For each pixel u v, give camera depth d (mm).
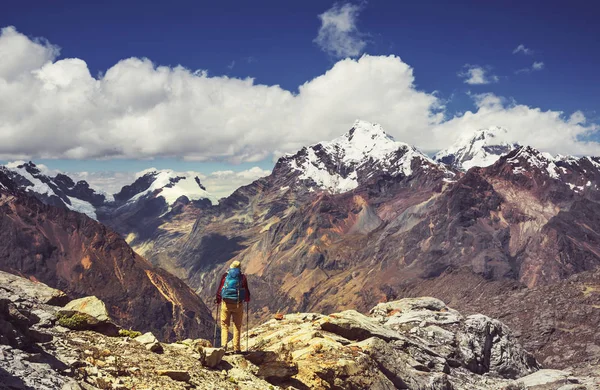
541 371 34594
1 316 12734
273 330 27625
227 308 18344
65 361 13000
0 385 10469
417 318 36500
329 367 20797
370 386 21703
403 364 26469
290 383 19125
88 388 12133
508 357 34469
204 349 16609
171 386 13898
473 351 33812
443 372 30453
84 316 16188
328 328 28406
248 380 16672
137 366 14383
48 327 15328
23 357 12031
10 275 18500
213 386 15016
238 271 18516
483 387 30609
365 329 29250
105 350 14578
